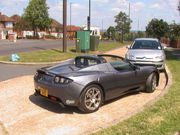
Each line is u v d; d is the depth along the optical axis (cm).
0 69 1048
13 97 617
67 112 514
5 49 2136
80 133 411
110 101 599
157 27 5581
